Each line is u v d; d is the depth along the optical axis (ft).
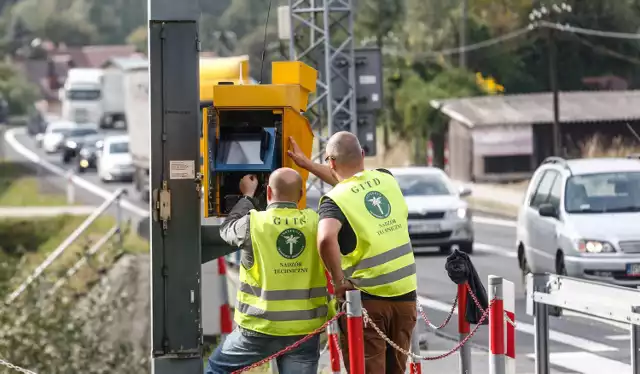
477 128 443.32
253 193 57.88
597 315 68.74
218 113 59.21
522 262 140.87
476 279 68.69
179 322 59.82
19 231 273.33
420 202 179.83
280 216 54.90
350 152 57.26
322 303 55.26
